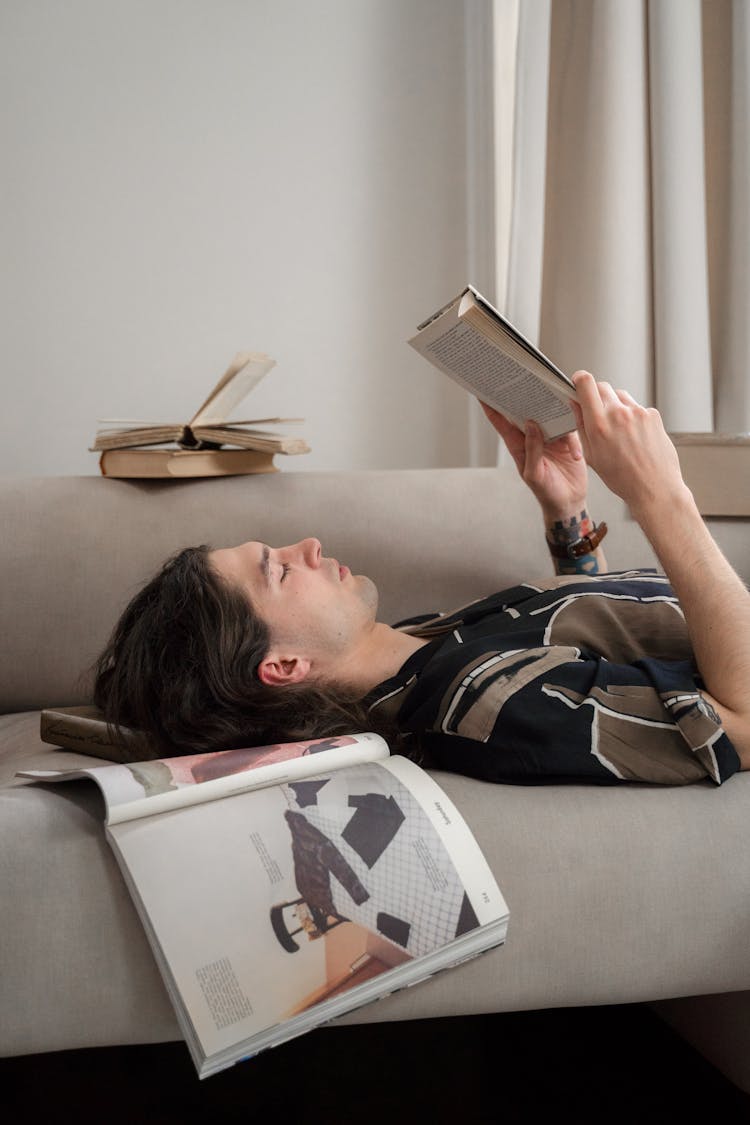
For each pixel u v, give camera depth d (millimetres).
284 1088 1172
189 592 1146
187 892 717
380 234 2293
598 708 921
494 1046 1260
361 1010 761
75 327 2207
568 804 867
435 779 917
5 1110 1133
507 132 2127
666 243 1916
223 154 2227
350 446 2330
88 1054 1257
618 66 1922
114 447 1595
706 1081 1156
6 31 2133
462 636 1171
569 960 813
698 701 908
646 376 1981
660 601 1148
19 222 2172
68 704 1583
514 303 1999
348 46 2248
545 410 1309
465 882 781
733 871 843
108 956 739
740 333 1940
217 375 2264
